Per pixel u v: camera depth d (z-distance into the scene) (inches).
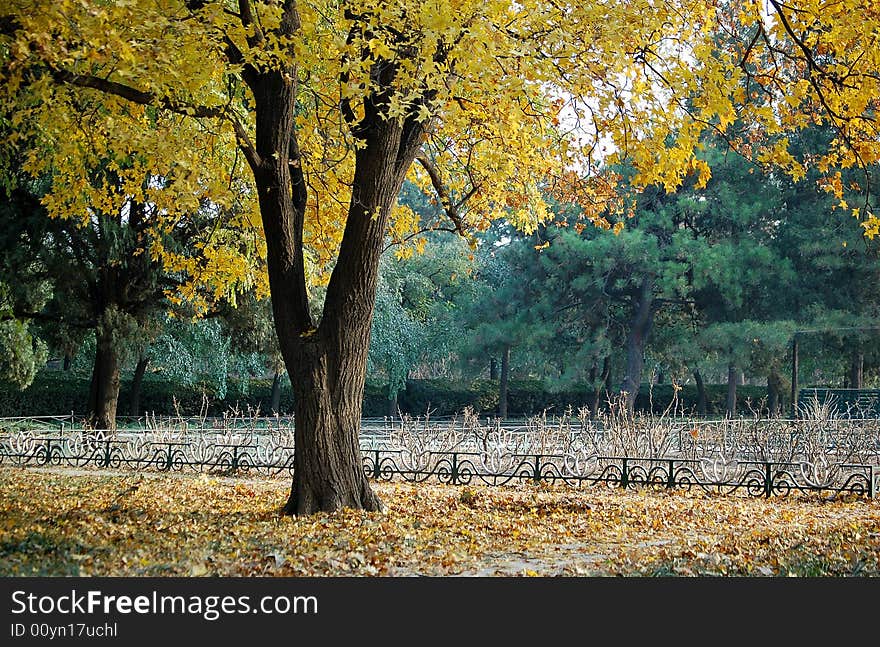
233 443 766.5
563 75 378.9
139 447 689.0
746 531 405.4
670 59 402.0
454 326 1684.3
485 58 343.0
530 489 564.4
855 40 392.5
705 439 687.7
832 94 405.1
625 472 574.9
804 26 393.4
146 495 496.4
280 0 369.1
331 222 568.7
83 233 876.6
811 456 612.4
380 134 425.1
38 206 848.9
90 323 932.0
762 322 1268.5
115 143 456.4
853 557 331.0
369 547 342.6
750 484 548.1
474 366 1531.7
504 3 343.9
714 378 1914.4
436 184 544.1
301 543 348.5
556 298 1421.0
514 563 326.3
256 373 1492.4
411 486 573.3
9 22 324.2
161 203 543.8
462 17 344.5
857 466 546.6
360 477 437.7
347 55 379.9
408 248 602.2
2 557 303.7
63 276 880.3
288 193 427.5
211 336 1163.9
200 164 470.0
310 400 429.7
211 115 408.5
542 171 556.1
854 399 1133.7
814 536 385.7
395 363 1541.6
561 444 687.7
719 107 390.0
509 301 1466.5
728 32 430.9
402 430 709.3
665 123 407.8
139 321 934.4
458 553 338.3
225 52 392.8
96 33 314.3
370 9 358.9
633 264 1339.8
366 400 1644.9
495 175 534.0
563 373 1456.7
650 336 1517.0
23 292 877.8
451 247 1809.8
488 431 700.7
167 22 340.2
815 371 1579.7
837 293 1242.0
